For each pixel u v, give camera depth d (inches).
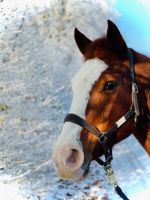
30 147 349.4
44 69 446.0
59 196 286.0
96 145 135.6
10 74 434.0
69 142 132.0
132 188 294.0
